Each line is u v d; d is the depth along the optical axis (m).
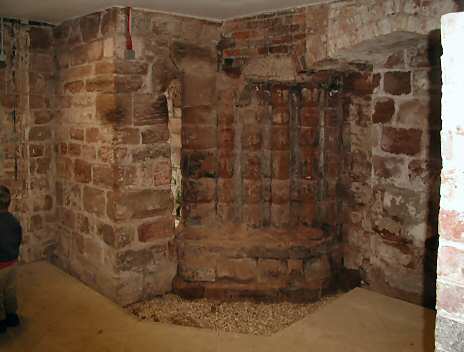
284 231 4.05
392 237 3.31
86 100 3.80
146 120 3.68
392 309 3.12
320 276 3.97
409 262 3.22
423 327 2.88
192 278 3.94
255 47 3.79
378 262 3.41
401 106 3.18
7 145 4.17
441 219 1.21
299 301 3.90
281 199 4.04
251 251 3.91
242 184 4.10
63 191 4.27
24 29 4.08
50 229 4.42
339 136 4.09
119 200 3.58
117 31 3.45
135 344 2.87
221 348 2.78
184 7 3.47
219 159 4.07
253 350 2.73
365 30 3.01
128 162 3.61
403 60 3.14
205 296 3.92
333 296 4.01
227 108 4.00
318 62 3.43
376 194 3.39
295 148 4.07
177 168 5.13
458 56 1.15
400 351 2.62
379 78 3.30
